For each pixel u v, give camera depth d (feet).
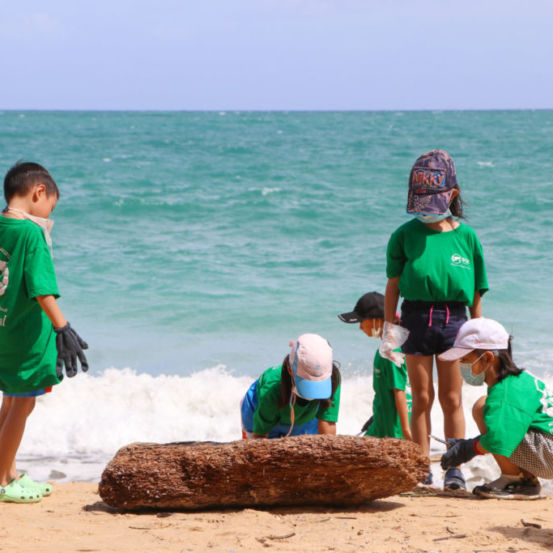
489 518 14.35
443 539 12.71
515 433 15.58
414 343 18.08
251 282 53.72
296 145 220.64
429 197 17.65
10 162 154.51
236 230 74.64
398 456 14.32
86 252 63.62
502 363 16.03
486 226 74.38
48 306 15.12
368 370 35.86
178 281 54.03
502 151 186.19
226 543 12.48
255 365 37.14
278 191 102.78
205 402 32.04
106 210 83.87
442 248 17.90
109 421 29.58
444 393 18.35
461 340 16.14
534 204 87.04
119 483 14.69
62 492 17.66
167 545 12.38
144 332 42.60
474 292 18.67
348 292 50.72
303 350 15.05
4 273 15.17
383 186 109.60
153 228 75.82
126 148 209.05
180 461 14.69
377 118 584.81
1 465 16.01
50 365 15.65
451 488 17.93
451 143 224.74
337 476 14.43
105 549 12.18
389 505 15.57
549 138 247.09
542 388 16.22
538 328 42.01
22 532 13.42
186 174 131.44
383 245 66.74
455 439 16.83
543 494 19.21
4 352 15.44
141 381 33.42
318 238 70.64
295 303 48.19
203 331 42.88
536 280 52.70
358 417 30.73
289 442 14.32
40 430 28.53
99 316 45.70
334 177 123.44
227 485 14.48
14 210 15.47
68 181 118.11
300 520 14.12
